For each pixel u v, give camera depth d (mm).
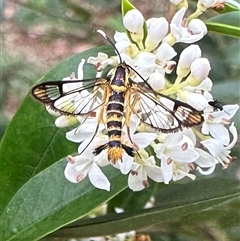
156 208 61
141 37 56
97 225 62
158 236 69
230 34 63
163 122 51
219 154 57
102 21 124
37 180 59
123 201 68
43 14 126
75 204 58
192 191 64
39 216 58
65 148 64
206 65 54
